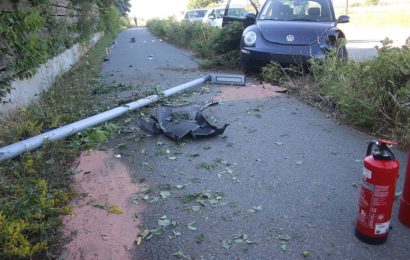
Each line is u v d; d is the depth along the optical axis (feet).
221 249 8.83
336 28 26.22
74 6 39.63
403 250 8.74
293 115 18.44
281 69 25.00
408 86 15.39
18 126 14.80
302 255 8.61
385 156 8.41
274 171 12.62
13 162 12.54
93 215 10.20
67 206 10.55
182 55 44.98
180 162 13.44
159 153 14.19
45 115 17.25
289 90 22.43
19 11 19.16
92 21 50.08
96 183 11.96
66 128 15.05
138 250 8.85
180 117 17.21
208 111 19.26
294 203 10.67
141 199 11.03
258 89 23.77
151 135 16.05
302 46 24.90
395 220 9.89
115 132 16.39
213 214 10.21
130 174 12.59
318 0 29.78
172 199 11.00
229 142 15.23
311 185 11.65
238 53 32.50
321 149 14.35
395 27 77.61
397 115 15.38
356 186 11.56
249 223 9.78
